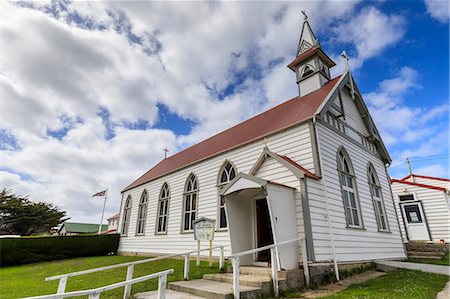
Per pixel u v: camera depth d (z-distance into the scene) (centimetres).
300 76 1420
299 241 757
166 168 1903
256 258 884
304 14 1559
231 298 525
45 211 4428
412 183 1845
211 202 1310
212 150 1497
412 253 1344
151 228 1731
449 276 860
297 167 858
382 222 1237
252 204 962
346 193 1023
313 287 678
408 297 541
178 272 883
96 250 1911
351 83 1277
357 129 1305
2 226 3975
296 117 1069
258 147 1134
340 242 858
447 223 1647
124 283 394
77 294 311
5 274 1168
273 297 579
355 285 705
